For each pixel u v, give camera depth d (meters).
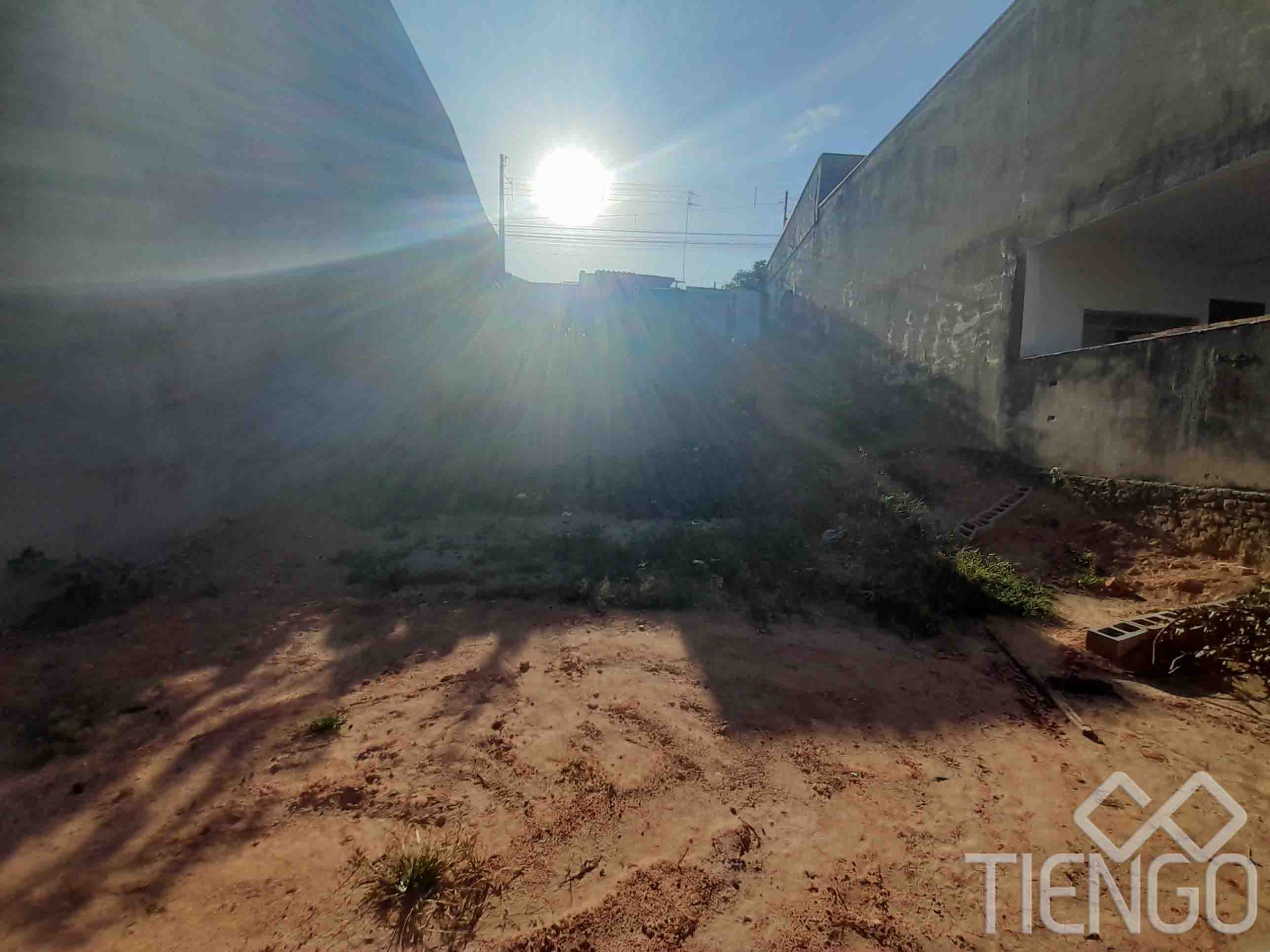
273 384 7.58
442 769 2.88
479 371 12.29
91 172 5.23
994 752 3.18
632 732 3.23
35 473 4.77
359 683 3.70
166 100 6.01
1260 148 5.51
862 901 2.20
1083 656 4.36
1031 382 8.41
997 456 9.00
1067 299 8.67
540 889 2.21
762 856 2.41
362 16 9.84
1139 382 6.68
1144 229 7.86
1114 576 5.83
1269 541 5.21
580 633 4.45
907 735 3.31
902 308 12.44
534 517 8.02
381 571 5.64
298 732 3.16
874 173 14.02
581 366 13.52
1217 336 5.81
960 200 10.31
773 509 7.99
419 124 11.78
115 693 3.51
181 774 2.80
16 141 4.63
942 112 10.97
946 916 2.15
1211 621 4.11
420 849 2.35
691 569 5.67
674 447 10.61
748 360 18.16
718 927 2.07
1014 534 6.92
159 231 5.93
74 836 2.40
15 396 4.63
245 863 2.28
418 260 11.48
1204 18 6.05
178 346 6.16
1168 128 6.46
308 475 8.16
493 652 4.12
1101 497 6.93
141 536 5.70
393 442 9.84
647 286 25.06
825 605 5.13
